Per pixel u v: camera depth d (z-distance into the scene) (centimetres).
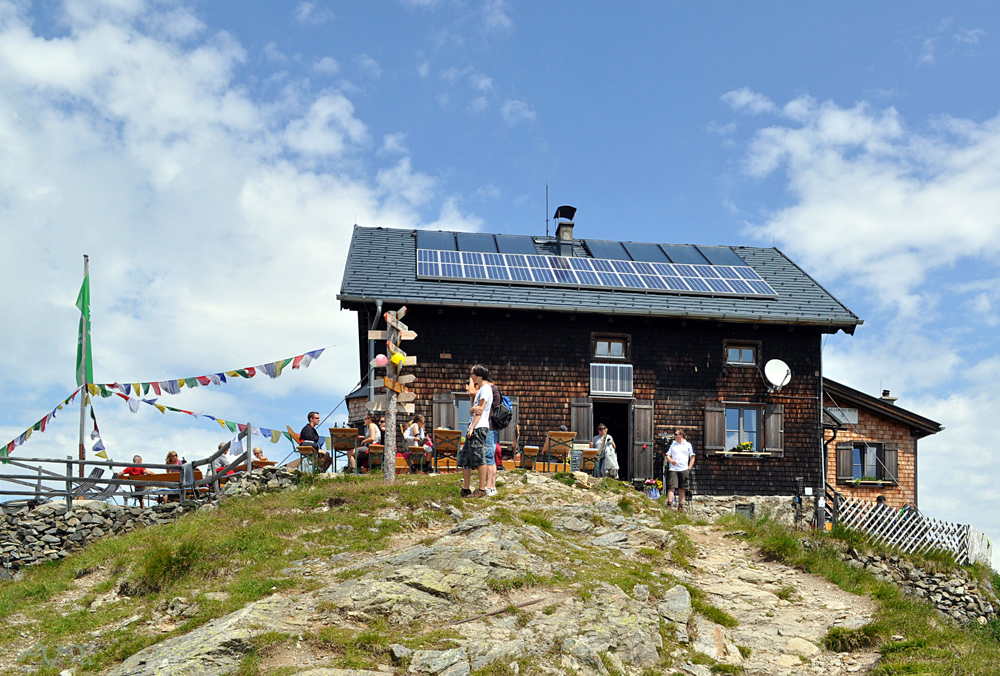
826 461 2194
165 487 1644
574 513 1309
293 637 815
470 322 1970
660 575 1080
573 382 1988
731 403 2048
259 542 1133
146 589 1036
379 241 2275
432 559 996
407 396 1497
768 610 1020
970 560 1848
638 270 2212
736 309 2034
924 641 923
